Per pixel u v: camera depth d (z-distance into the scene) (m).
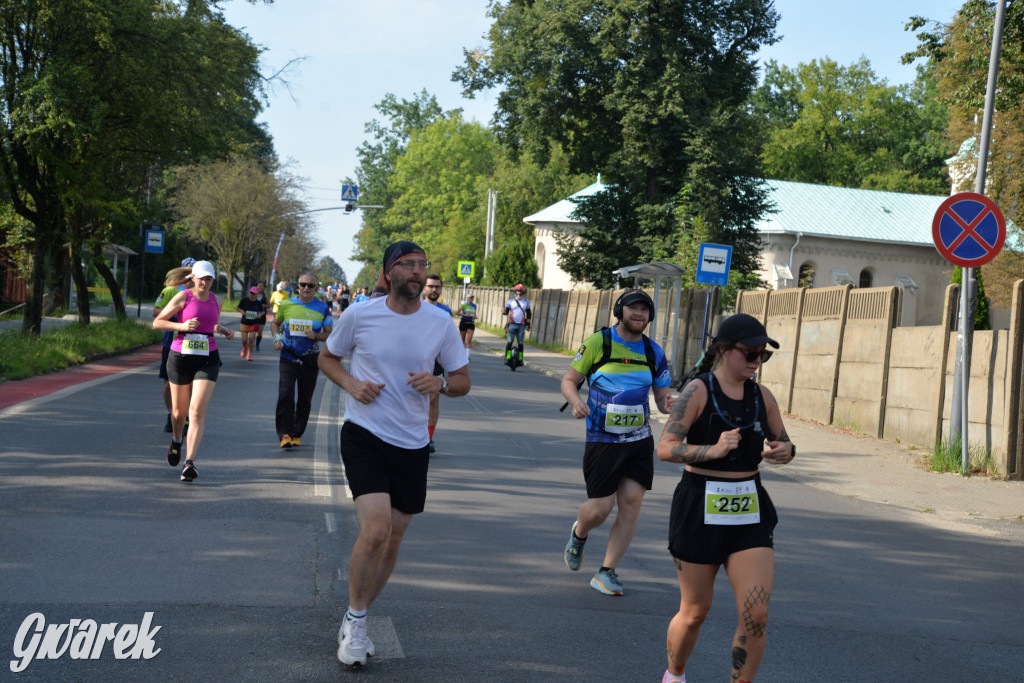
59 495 7.75
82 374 17.66
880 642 5.38
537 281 58.47
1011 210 28.17
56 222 22.41
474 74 40.28
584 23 37.25
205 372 8.70
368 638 4.69
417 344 4.80
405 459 4.79
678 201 37.81
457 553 6.78
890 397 14.84
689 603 4.15
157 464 9.37
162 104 22.00
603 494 6.11
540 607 5.63
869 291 15.64
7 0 18.56
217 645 4.67
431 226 83.56
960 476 11.78
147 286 60.94
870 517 9.30
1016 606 6.37
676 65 36.69
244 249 59.03
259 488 8.53
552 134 39.88
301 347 10.79
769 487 10.76
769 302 19.59
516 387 21.16
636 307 6.12
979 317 19.53
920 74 70.75
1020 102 17.84
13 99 19.42
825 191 55.53
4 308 37.53
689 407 4.12
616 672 4.61
